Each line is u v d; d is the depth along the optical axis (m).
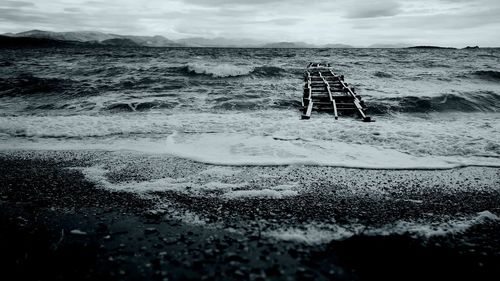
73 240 3.39
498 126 8.20
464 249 3.28
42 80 16.73
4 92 14.24
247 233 3.56
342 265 2.98
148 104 11.52
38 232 3.56
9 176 5.24
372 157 6.14
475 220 3.87
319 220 3.86
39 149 6.68
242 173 5.41
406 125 8.42
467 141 6.94
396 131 7.74
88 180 5.10
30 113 10.62
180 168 5.62
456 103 11.79
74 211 4.08
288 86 16.03
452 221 3.86
